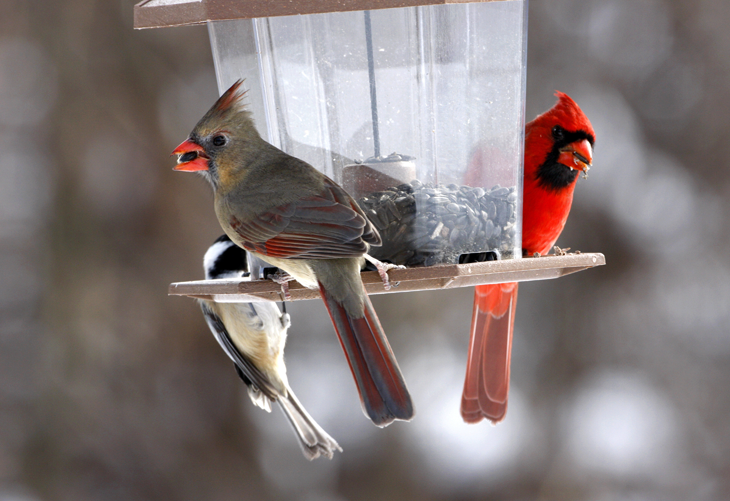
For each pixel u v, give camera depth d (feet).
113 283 41.34
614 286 45.16
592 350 44.88
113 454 39.93
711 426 43.57
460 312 43.24
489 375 23.88
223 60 19.62
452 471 41.16
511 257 19.89
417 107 18.97
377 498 40.47
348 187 19.17
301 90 19.16
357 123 19.07
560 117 22.62
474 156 19.36
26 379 41.65
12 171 43.62
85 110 41.63
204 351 41.70
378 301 41.98
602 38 46.70
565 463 42.68
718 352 44.62
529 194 22.94
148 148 42.19
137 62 42.27
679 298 45.11
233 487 40.29
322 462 41.37
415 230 19.10
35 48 42.45
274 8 16.92
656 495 41.96
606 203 44.96
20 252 44.01
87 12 41.83
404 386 16.25
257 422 41.75
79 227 41.34
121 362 40.83
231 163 18.72
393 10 18.86
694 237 45.11
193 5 17.60
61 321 40.78
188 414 40.96
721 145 45.50
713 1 46.16
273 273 19.56
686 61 46.14
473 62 19.21
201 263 41.70
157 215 41.96
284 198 17.58
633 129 46.14
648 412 43.73
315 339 44.62
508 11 19.47
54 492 39.34
